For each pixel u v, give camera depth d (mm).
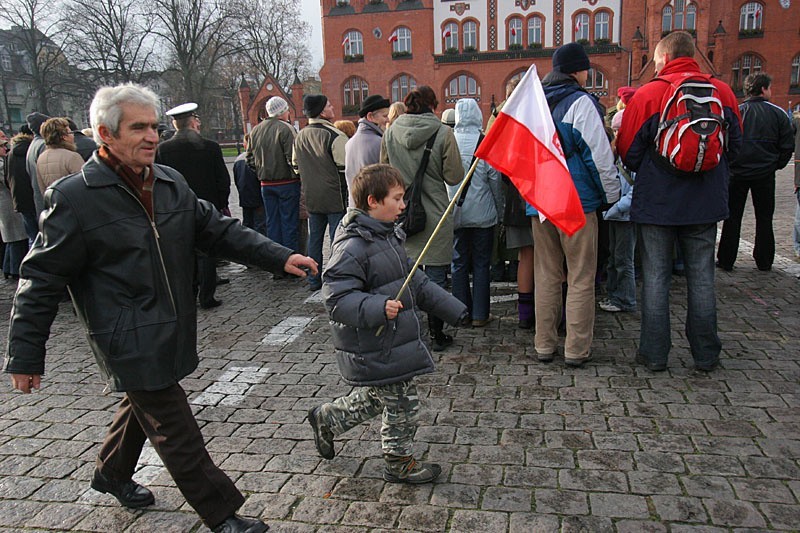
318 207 6949
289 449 3609
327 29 49062
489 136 3154
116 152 2492
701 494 2973
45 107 52719
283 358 5094
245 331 5836
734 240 6891
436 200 4883
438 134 4770
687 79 3930
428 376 4492
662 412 3789
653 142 4090
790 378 4180
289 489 3197
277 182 7457
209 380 4688
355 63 49219
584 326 4449
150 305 2574
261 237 2895
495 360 4746
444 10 47656
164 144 6633
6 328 6492
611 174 4129
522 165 3172
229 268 8711
